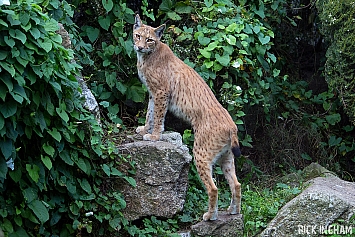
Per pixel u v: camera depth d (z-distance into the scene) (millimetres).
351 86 8156
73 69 5949
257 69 8570
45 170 5723
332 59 8359
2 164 5137
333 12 8227
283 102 9883
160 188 6562
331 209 6238
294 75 10539
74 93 6117
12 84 5074
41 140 5645
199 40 8109
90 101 6707
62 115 5652
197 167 6672
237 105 8211
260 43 8570
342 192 7098
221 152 6648
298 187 7949
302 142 9469
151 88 7035
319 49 10773
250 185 8344
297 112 9812
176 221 6633
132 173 6516
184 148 6777
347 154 9578
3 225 5285
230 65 8164
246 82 8625
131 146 6641
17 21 5152
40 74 5281
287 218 6348
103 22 7996
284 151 9344
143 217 6531
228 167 6785
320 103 9875
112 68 8094
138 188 6539
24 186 5512
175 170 6609
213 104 6785
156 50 6996
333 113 9711
